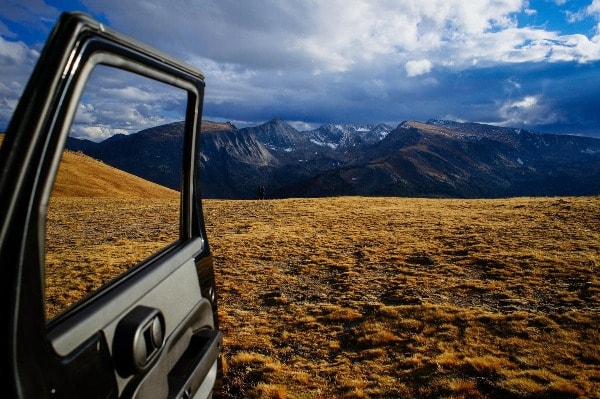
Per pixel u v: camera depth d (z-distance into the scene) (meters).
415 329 13.27
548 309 14.31
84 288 13.28
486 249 24.92
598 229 29.36
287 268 23.19
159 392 1.49
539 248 24.42
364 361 10.95
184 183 2.08
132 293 1.43
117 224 36.25
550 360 10.09
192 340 1.99
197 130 2.08
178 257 1.91
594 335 11.52
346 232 34.31
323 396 8.78
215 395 2.13
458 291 17.33
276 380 9.73
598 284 16.39
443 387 8.84
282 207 53.47
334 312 15.31
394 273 21.28
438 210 47.50
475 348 11.23
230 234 34.44
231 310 16.11
